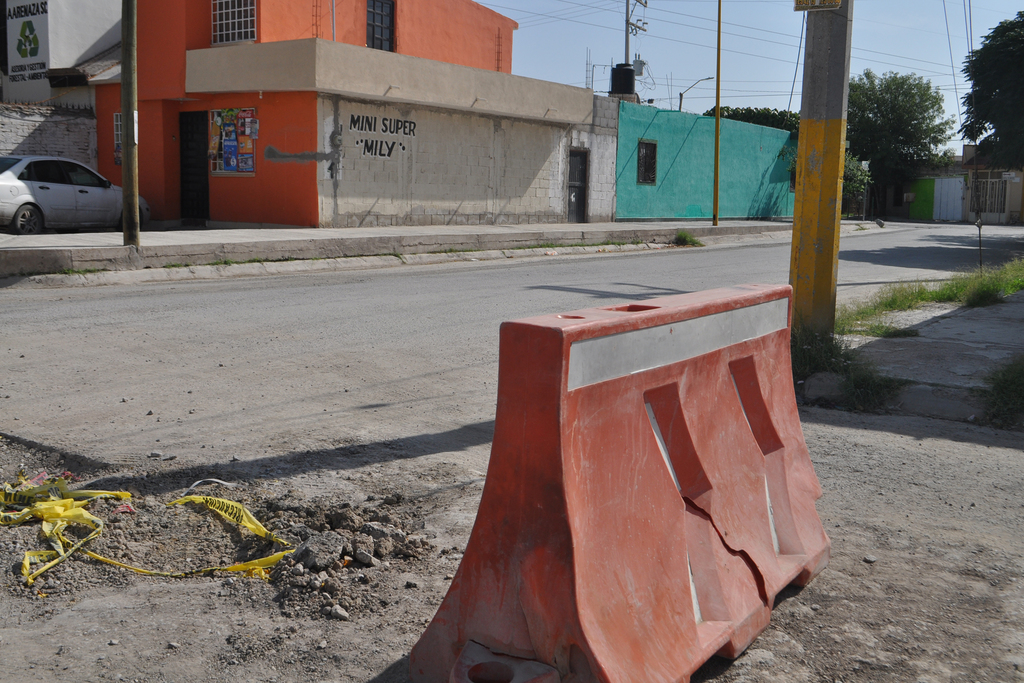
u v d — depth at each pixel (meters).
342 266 15.00
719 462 2.99
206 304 9.66
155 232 15.94
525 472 2.33
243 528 3.59
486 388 6.21
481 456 4.71
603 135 26.84
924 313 9.27
